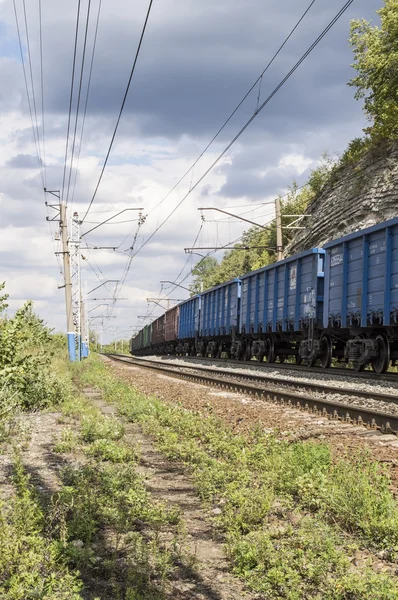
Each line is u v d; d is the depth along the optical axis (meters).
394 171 38.50
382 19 40.03
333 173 48.38
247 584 4.69
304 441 9.54
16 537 4.78
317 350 24.89
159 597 4.35
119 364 42.03
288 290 28.14
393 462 7.87
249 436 10.07
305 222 51.03
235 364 33.19
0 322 12.18
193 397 16.47
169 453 9.15
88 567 4.85
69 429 10.91
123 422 12.69
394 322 18.42
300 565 4.76
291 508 6.35
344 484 6.43
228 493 6.81
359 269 20.88
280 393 15.22
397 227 18.47
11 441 9.88
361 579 4.40
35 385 14.22
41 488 7.02
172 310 60.53
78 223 40.97
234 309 37.19
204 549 5.50
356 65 42.00
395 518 5.50
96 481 7.29
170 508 6.55
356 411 11.73
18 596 3.97
